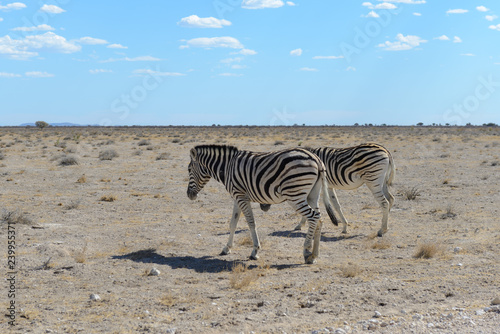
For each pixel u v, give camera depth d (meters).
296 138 59.97
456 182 20.77
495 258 9.09
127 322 6.22
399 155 34.56
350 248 10.44
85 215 14.31
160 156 32.88
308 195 9.34
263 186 9.20
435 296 6.94
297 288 7.55
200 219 13.83
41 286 7.89
